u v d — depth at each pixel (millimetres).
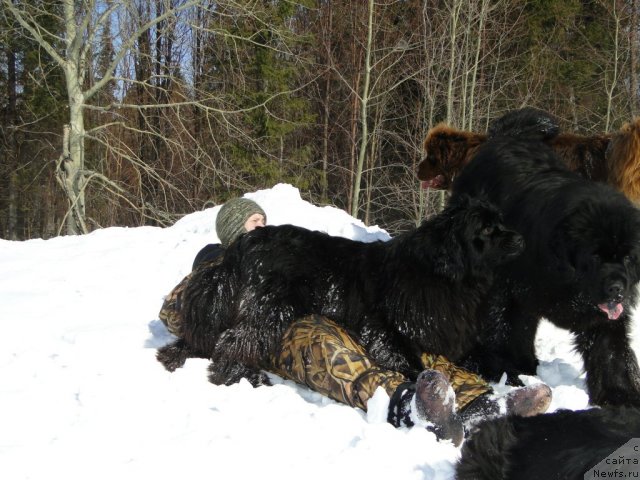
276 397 2094
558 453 1302
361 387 2018
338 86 14953
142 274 4020
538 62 14297
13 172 14297
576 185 2352
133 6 9188
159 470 1606
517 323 2533
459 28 11703
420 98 13914
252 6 9367
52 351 2646
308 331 2195
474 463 1411
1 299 3486
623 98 14328
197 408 1987
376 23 12906
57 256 4512
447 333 2232
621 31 13820
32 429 1856
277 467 1636
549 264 2291
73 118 8555
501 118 3336
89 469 1608
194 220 5125
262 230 2469
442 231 2223
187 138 11031
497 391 2350
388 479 1593
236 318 2377
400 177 14383
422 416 1806
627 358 2293
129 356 2578
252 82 12398
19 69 15258
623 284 2059
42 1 8836
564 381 2580
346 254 2447
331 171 14383
